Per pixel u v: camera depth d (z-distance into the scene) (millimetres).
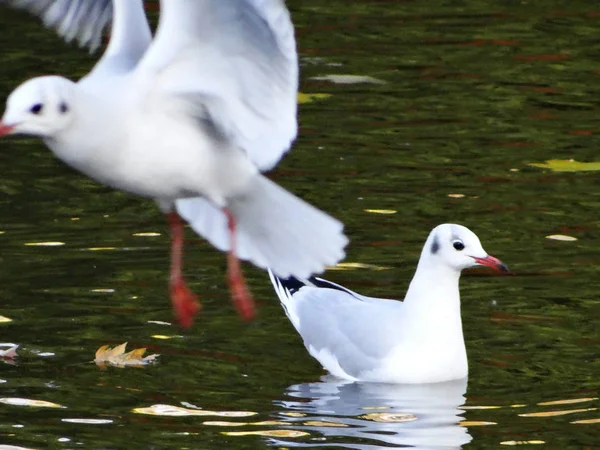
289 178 17344
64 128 9445
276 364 12375
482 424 11047
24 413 11094
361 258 14758
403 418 11195
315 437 10695
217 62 9883
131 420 10984
